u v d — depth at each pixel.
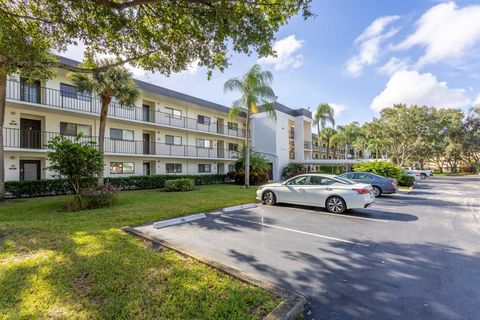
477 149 40.19
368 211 8.83
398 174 16.81
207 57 7.60
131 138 20.05
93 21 6.42
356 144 47.72
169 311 2.63
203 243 5.17
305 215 8.12
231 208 9.02
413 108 30.89
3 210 8.69
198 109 25.88
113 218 7.16
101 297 2.90
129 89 13.77
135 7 6.46
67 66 7.02
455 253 4.63
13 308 2.67
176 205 9.67
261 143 30.69
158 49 7.61
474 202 11.02
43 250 4.36
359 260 4.30
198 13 6.05
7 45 6.40
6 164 13.72
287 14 6.38
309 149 35.97
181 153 23.42
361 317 2.70
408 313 2.77
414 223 7.05
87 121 17.17
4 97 10.60
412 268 3.96
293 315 2.67
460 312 2.78
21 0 6.41
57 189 14.07
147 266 3.74
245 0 5.85
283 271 3.86
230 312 2.63
